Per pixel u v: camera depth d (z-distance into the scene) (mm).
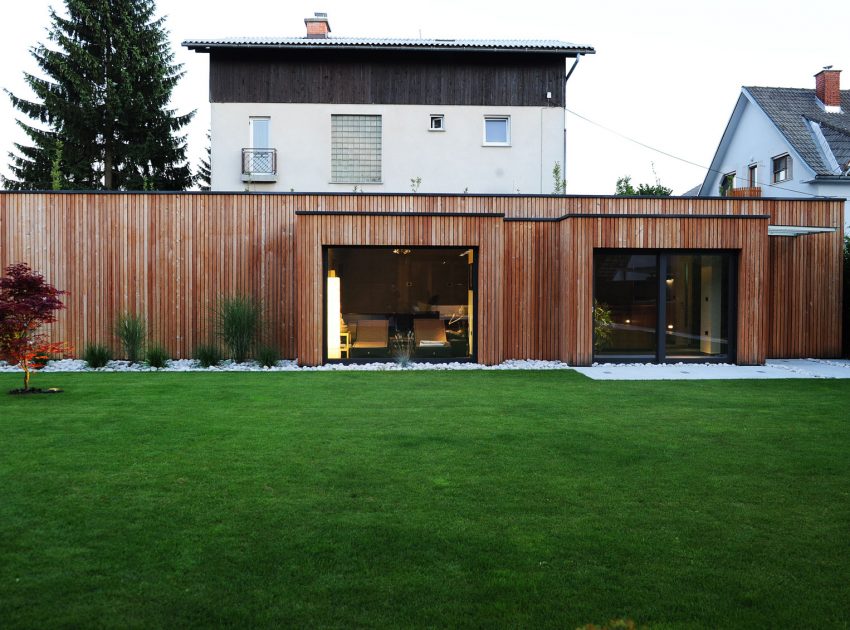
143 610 2682
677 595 2842
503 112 17891
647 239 11406
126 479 4422
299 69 17641
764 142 22969
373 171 17797
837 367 11438
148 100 26344
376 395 7973
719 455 5125
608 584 2936
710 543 3398
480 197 12508
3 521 3635
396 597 2805
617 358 11586
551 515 3791
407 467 4750
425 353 11609
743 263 11508
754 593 2857
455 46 17328
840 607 2744
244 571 3041
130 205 12188
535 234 12180
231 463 4828
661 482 4426
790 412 6945
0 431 5859
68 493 4121
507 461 4922
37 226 12117
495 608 2715
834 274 13180
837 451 5254
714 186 27281
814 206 13078
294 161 17656
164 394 8000
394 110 17719
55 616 2627
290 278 12289
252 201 12266
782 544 3393
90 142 25906
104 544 3330
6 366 10969
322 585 2908
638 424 6285
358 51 17594
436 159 17812
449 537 3449
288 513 3791
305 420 6410
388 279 11578
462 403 7426
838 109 22453
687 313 11703
